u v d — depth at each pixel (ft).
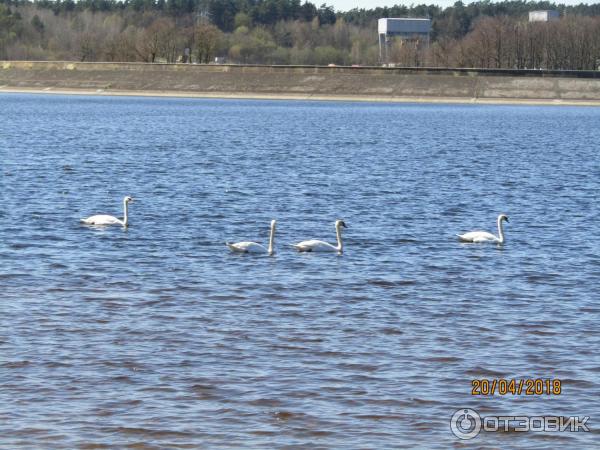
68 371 68.03
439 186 181.06
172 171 198.18
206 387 65.57
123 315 82.33
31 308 83.97
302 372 68.74
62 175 183.73
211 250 111.96
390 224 135.03
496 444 57.82
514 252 114.32
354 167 215.51
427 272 101.91
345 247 115.75
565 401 64.28
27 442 56.70
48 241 115.14
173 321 80.79
